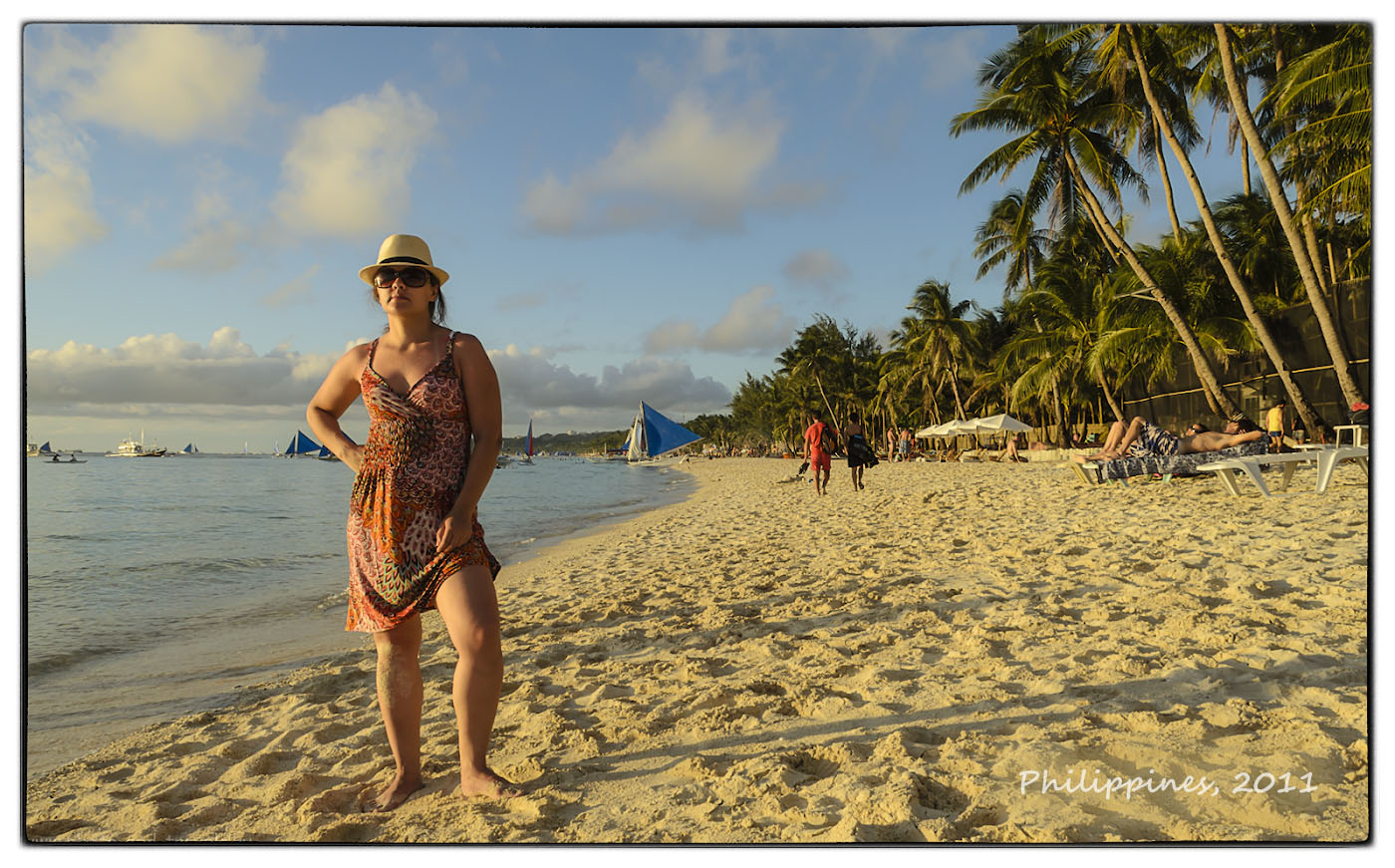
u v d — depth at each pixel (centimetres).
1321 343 1756
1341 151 1419
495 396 244
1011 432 3766
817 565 638
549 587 696
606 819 216
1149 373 2764
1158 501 851
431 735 301
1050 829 190
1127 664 306
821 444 1527
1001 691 293
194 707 388
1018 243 2248
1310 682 276
